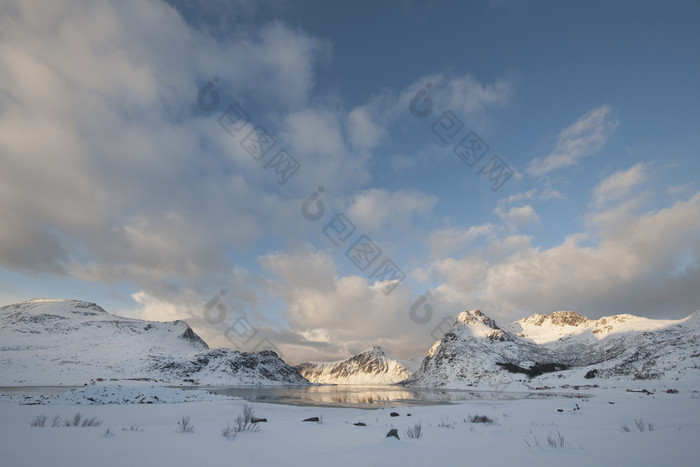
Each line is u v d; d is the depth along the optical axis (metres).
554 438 15.22
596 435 15.91
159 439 13.69
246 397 65.75
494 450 12.12
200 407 35.56
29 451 10.73
